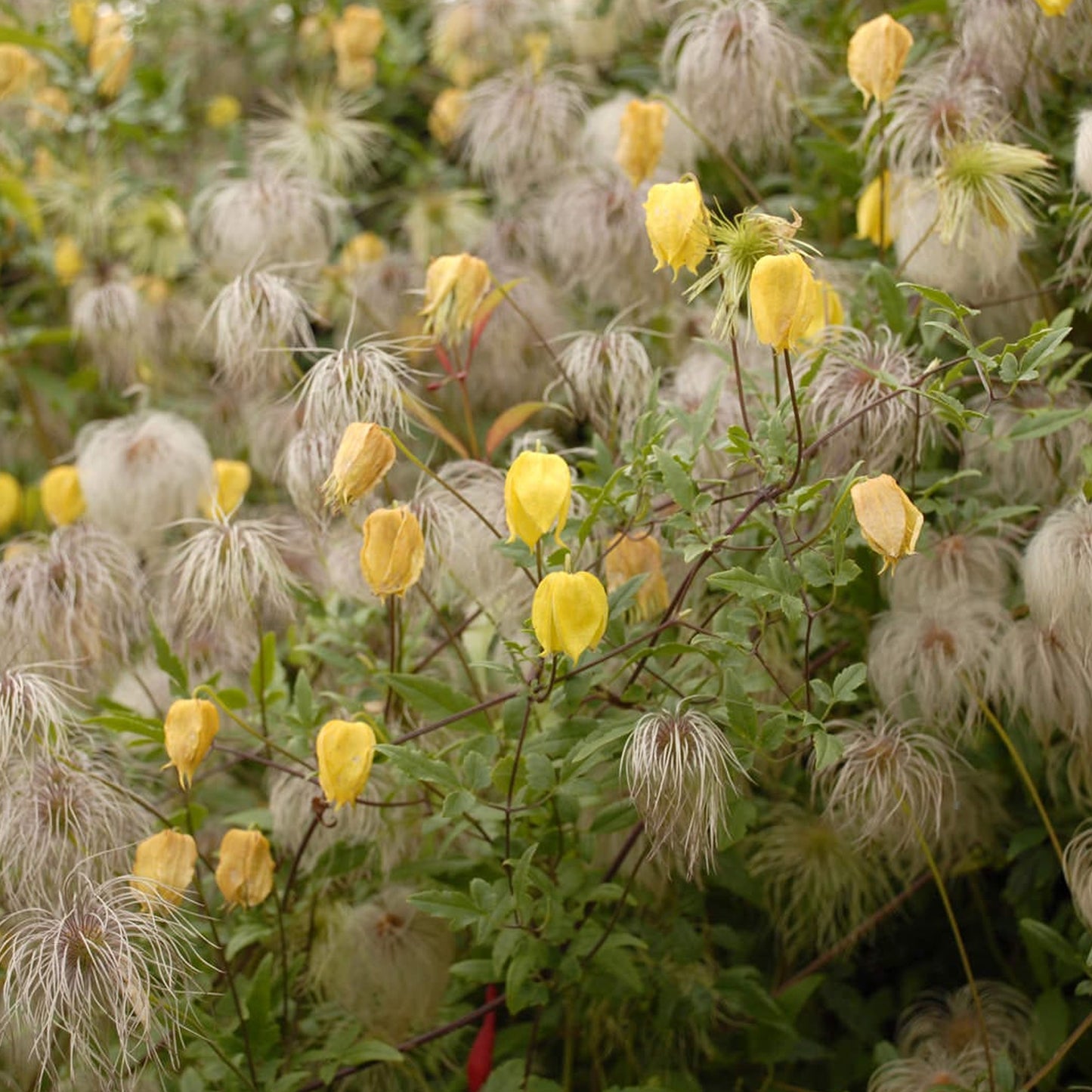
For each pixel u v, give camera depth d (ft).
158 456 5.08
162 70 6.69
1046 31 4.65
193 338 5.77
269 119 6.51
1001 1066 4.37
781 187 5.43
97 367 5.96
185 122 6.57
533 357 5.27
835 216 5.14
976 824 4.71
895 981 4.98
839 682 4.15
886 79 4.53
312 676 4.91
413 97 6.82
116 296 5.62
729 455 4.55
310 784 4.58
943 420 4.34
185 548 4.59
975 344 4.82
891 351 4.44
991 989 4.77
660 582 4.35
